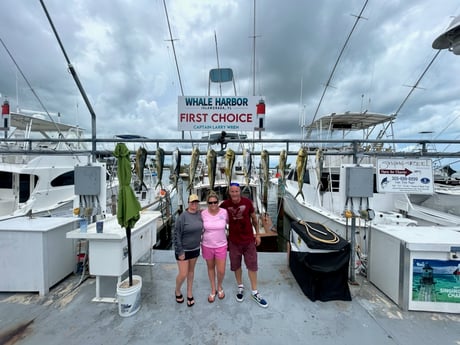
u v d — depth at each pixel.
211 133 4.27
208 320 2.30
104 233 2.49
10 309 2.45
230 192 2.64
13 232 2.69
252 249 2.60
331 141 3.23
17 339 2.05
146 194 9.33
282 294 2.77
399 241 2.50
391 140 3.20
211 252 2.56
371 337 2.08
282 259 3.81
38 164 6.03
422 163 3.17
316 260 2.64
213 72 5.30
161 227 8.10
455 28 2.49
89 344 1.99
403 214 5.89
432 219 5.16
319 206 5.87
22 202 5.90
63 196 6.68
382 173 3.19
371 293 2.79
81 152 3.22
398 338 2.07
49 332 2.13
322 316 2.36
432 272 2.40
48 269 2.76
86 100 3.18
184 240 2.46
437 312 2.42
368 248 3.07
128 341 2.03
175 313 2.40
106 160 4.14
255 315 2.37
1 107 4.50
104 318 2.32
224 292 2.80
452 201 5.45
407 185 3.17
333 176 6.42
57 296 2.69
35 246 2.69
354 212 3.01
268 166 3.45
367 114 6.20
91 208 2.84
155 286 2.95
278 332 2.14
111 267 2.51
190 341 2.03
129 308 2.34
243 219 2.60
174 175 3.38
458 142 3.19
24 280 2.70
